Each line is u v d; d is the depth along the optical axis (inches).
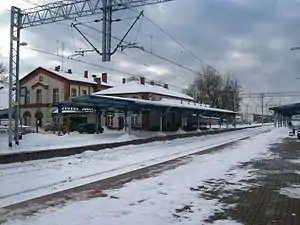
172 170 575.2
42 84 2410.2
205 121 3161.9
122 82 2965.1
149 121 2073.1
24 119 2454.5
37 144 1068.5
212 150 956.0
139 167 612.4
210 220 292.5
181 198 370.9
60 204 342.0
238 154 844.0
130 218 295.4
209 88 3366.1
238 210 326.0
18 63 944.9
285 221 291.9
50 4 885.8
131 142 1080.2
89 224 278.4
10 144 920.9
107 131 1761.8
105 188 421.7
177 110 1711.4
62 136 1349.7
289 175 528.7
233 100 3435.0
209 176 515.2
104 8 804.6
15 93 967.0
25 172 534.0
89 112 2001.7
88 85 2534.5
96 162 671.1
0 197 369.7
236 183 461.4
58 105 1460.4
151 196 378.9
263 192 406.3
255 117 5551.2
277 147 1054.4
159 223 282.0
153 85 2516.0
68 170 562.6
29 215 303.1
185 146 1099.9
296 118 4347.9
